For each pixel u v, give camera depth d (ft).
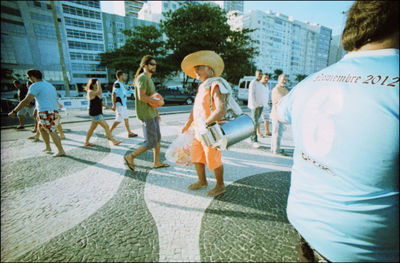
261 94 14.89
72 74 159.12
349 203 2.80
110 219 6.93
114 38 181.88
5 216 7.09
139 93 9.46
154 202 7.95
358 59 3.00
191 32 66.08
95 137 18.30
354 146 2.64
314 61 391.24
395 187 2.58
